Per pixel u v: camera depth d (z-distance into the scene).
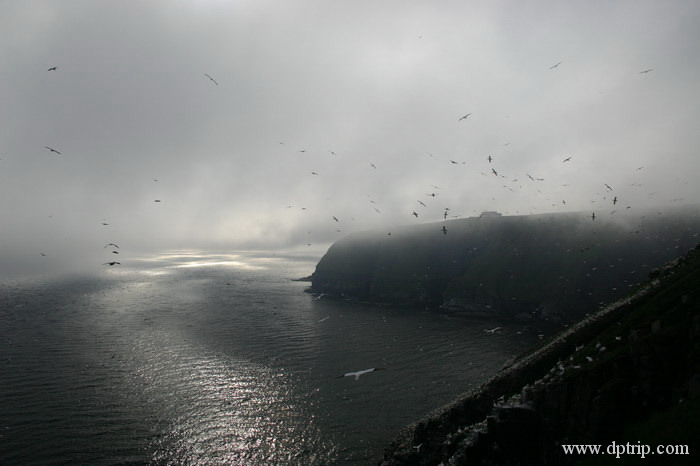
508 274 195.25
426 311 187.12
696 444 30.77
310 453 63.09
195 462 60.50
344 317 165.62
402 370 98.12
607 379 41.75
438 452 54.41
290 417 73.69
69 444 63.28
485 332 140.00
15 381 86.75
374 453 63.12
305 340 125.25
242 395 82.38
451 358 107.94
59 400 77.81
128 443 64.25
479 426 50.62
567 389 43.09
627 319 52.09
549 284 178.88
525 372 60.62
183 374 92.88
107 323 142.00
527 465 43.12
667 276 63.12
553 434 42.25
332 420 72.69
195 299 199.25
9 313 159.12
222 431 68.50
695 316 40.25
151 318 151.62
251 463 60.62
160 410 75.19
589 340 58.69
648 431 35.22
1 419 70.19
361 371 89.56
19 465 58.03
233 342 120.62
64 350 109.00
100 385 85.44
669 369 39.00
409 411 76.12
